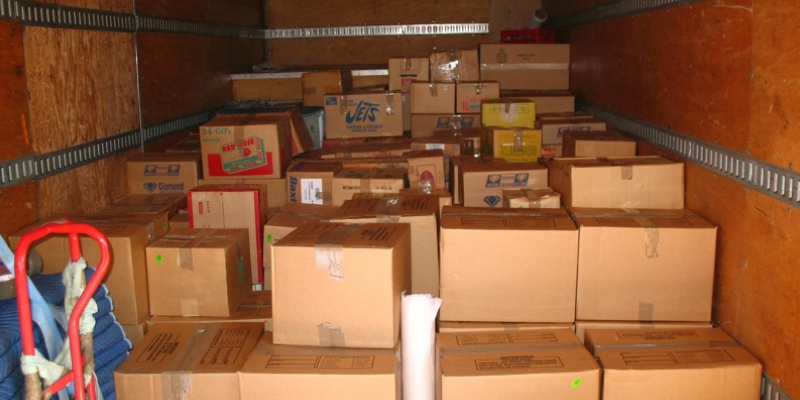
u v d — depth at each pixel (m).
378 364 1.87
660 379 1.81
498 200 2.73
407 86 4.45
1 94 2.19
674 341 1.98
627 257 2.13
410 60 4.43
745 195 1.98
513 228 2.15
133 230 2.34
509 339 2.02
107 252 1.53
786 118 1.75
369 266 1.94
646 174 2.43
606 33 3.58
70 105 2.64
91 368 1.61
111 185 2.98
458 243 2.16
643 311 2.16
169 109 3.63
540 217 2.27
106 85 2.94
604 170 2.43
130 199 3.01
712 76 2.20
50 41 2.50
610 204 2.44
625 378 1.81
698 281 2.14
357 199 2.60
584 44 4.10
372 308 1.96
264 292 2.60
